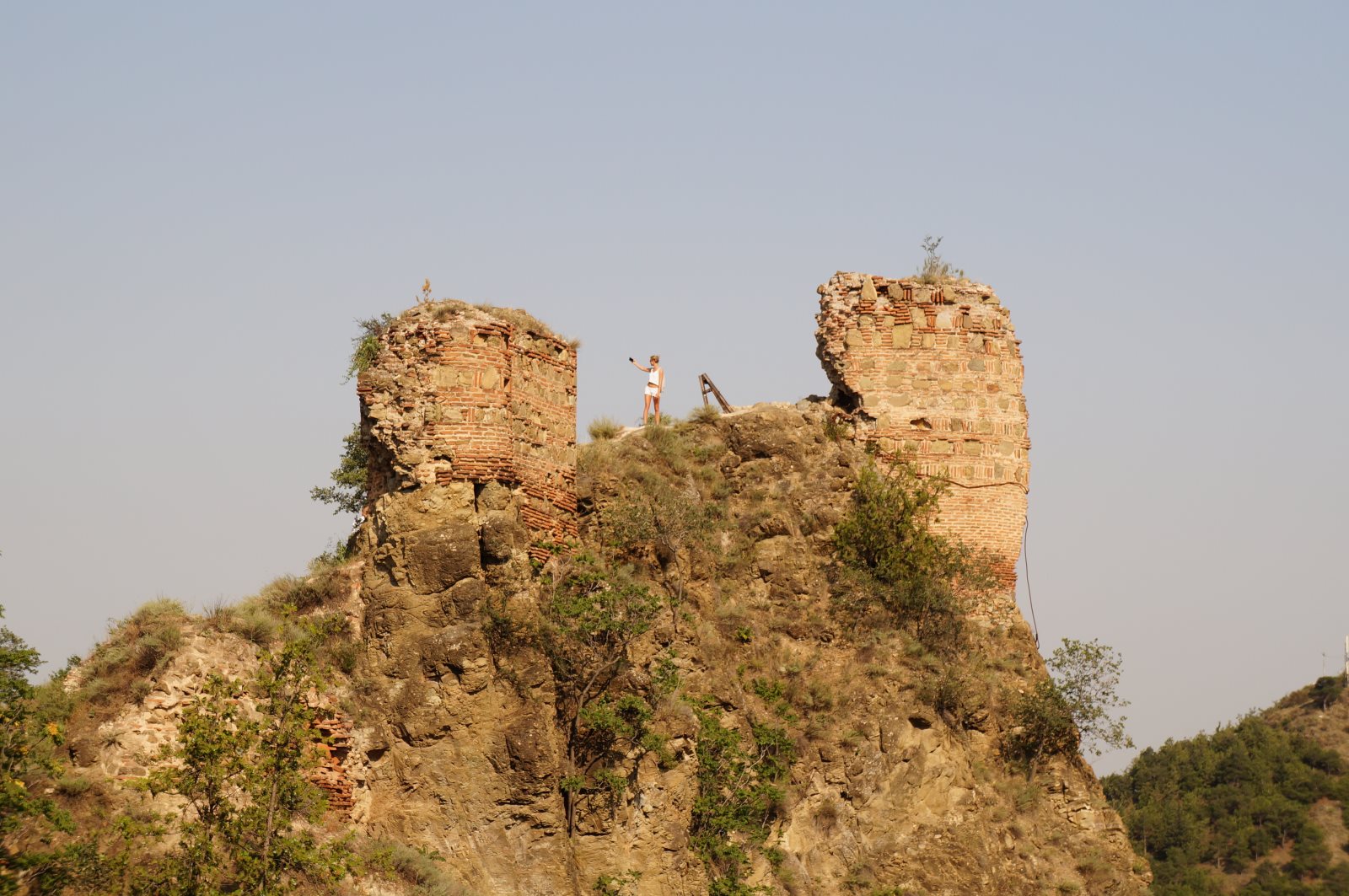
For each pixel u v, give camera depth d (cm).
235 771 8544
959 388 12550
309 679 8969
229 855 8519
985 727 11744
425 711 9912
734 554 11775
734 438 12269
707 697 10744
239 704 9400
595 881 9969
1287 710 19788
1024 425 12600
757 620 11562
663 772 10294
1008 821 11444
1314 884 17475
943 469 12431
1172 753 19625
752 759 10719
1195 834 18312
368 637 10138
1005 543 12381
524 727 9881
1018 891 11200
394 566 10156
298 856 8488
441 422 10294
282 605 10238
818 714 11212
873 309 12656
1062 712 11775
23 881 8019
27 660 8569
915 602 11862
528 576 10250
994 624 12194
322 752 8969
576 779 10000
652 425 12212
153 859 8462
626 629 10350
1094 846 11600
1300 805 18250
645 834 10144
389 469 10431
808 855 10831
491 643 10025
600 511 11262
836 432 12512
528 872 9750
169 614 9731
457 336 10388
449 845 9756
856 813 11062
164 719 9188
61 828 8100
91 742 8994
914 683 11481
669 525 11394
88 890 8138
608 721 10088
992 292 12750
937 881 10981
